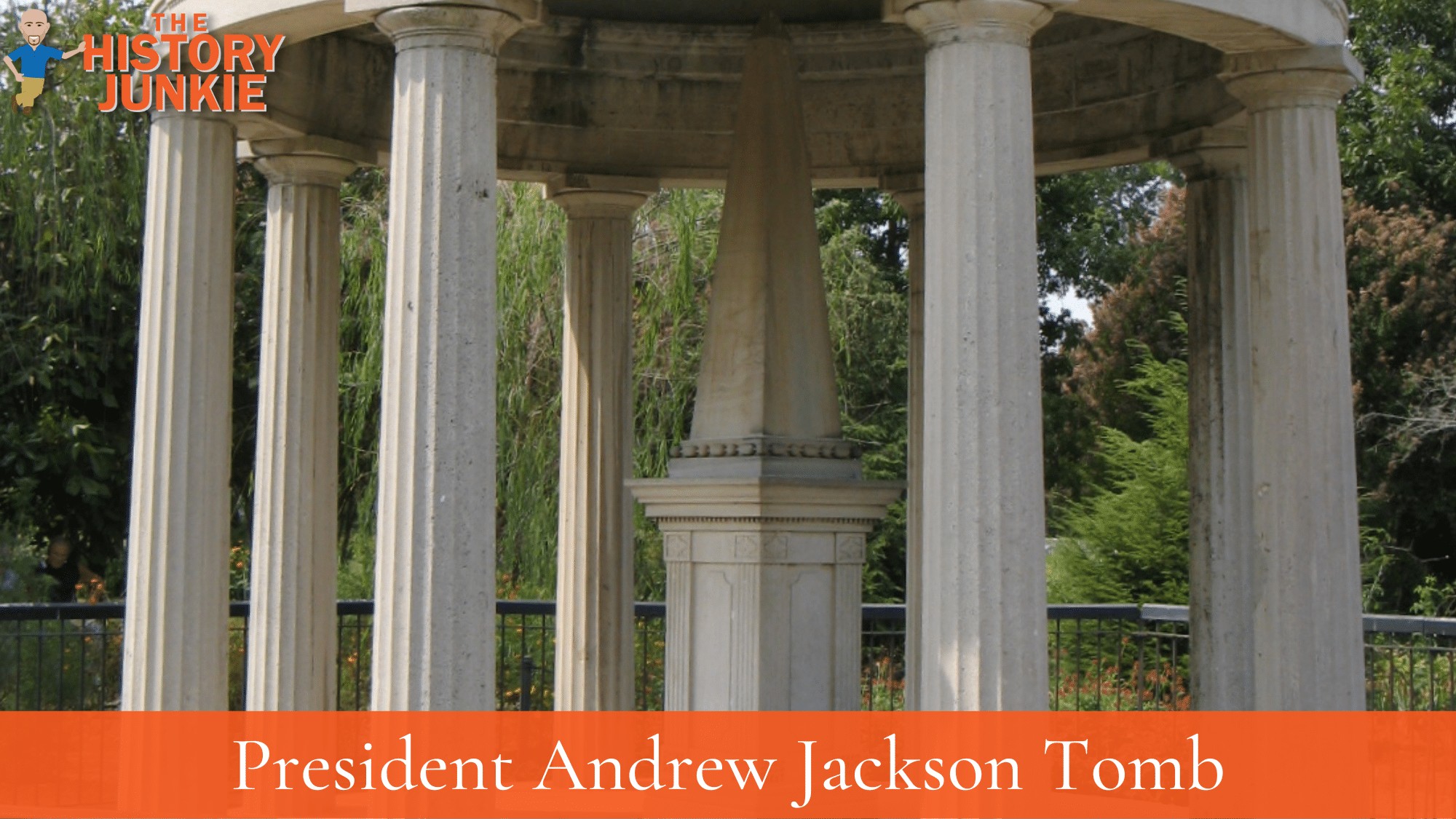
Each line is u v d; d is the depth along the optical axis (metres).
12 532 38.12
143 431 18.80
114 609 26.80
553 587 37.56
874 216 54.53
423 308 15.50
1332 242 18.72
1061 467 53.81
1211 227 22.34
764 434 19.31
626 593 24.62
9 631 31.53
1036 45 24.31
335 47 22.38
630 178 25.09
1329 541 18.34
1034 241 15.91
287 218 22.52
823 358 19.97
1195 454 22.47
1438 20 52.38
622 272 25.23
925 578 15.79
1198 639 22.20
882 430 48.22
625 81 25.19
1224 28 17.97
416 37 15.73
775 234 19.80
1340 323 18.72
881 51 25.12
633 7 24.05
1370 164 51.62
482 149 15.77
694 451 19.86
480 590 15.47
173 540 18.59
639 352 40.53
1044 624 15.62
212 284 19.09
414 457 15.41
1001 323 15.55
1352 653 18.33
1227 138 22.09
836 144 25.67
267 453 22.25
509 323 38.12
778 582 19.12
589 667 24.28
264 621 22.06
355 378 40.31
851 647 19.61
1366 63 53.59
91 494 40.06
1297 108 18.78
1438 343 49.06
